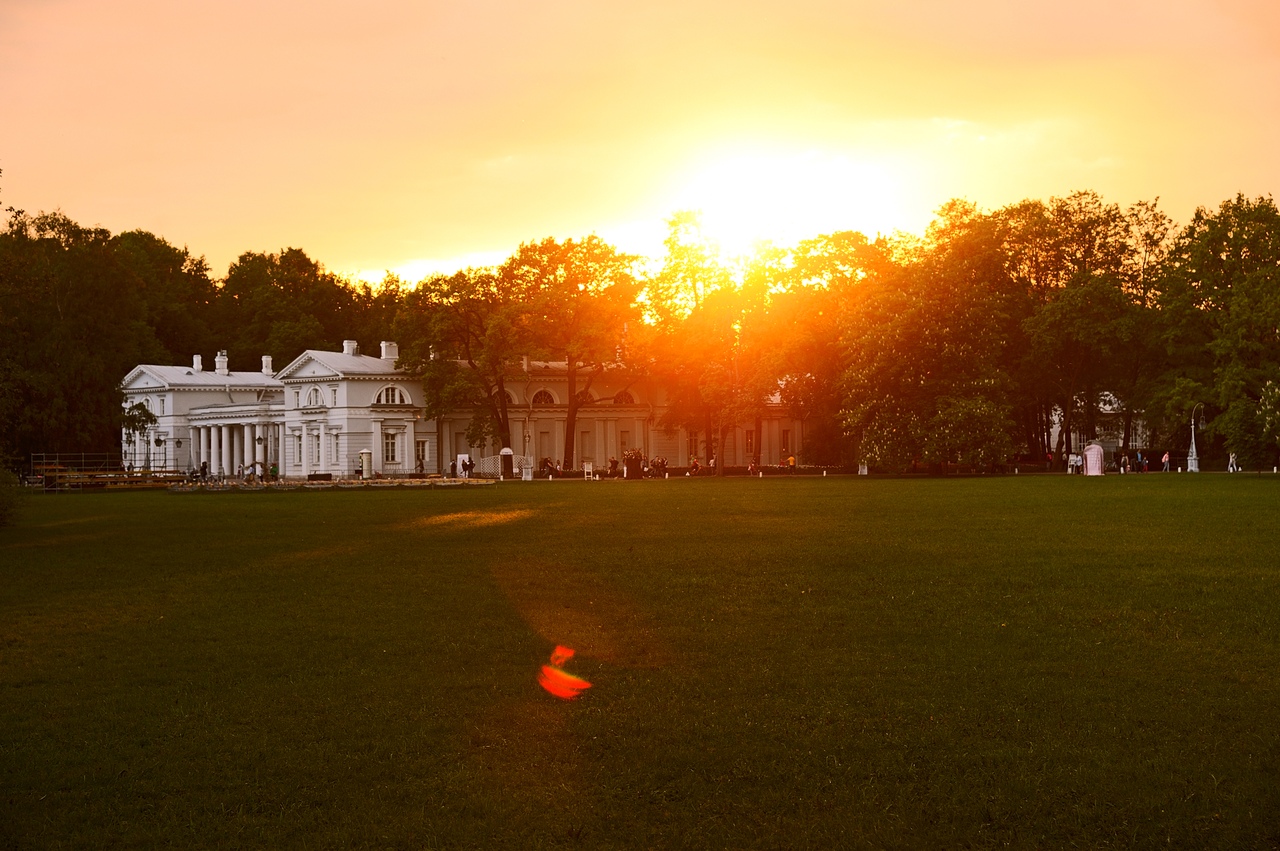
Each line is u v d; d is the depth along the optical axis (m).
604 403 125.62
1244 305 81.94
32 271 76.12
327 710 14.39
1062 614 19.64
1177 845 10.33
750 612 20.42
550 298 105.25
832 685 15.20
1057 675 15.52
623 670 16.27
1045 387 98.81
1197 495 51.06
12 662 17.39
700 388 102.12
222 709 14.52
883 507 46.19
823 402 97.25
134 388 130.88
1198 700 14.20
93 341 98.75
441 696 14.96
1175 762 12.07
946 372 81.75
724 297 103.12
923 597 21.58
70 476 88.44
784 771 12.07
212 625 20.06
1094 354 95.69
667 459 129.38
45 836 10.74
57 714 14.46
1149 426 95.56
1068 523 36.41
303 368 116.25
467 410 116.94
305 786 11.86
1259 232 85.88
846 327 85.81
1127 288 96.69
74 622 20.70
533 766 12.34
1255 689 14.67
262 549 32.91
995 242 94.50
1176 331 89.06
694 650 17.41
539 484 83.94
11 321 64.38
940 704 14.22
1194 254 88.62
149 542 36.00
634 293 110.31
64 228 100.56
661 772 12.08
